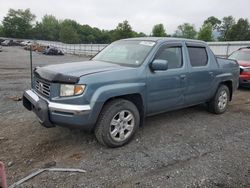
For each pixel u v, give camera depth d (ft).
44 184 9.67
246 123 17.63
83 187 9.55
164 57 14.89
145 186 9.70
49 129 15.05
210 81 17.88
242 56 33.71
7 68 50.11
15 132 14.58
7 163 11.12
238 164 11.57
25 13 346.54
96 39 361.51
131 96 13.47
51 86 11.73
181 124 16.89
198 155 12.40
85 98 11.35
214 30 317.42
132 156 12.06
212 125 16.94
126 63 14.34
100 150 12.58
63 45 180.34
